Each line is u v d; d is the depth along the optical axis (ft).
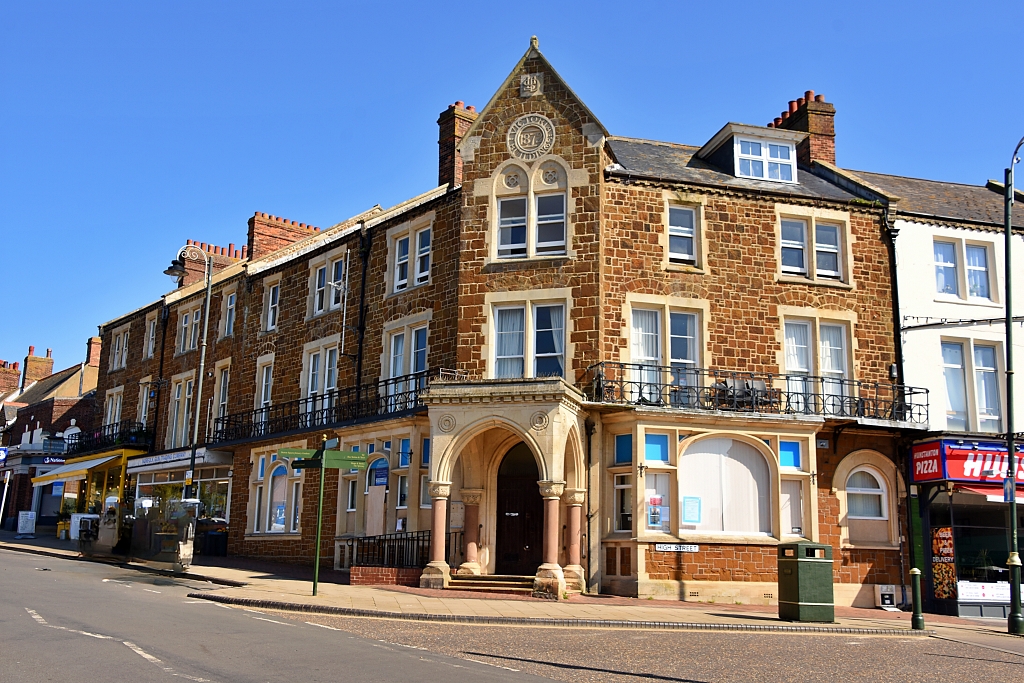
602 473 65.57
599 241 68.13
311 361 88.63
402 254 80.53
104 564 78.18
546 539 58.65
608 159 72.02
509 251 70.49
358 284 83.51
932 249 76.38
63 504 132.05
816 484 67.26
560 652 37.47
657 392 68.18
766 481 66.54
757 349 70.74
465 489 65.82
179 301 115.55
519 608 51.52
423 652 35.55
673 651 38.99
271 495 88.02
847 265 74.18
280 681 28.12
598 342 66.64
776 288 72.18
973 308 75.87
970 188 87.92
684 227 72.28
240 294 102.32
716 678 32.81
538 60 72.59
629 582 62.85
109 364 130.93
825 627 49.11
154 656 31.45
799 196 73.92
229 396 99.66
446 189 77.25
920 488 70.28
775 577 64.59
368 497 74.59
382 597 54.24
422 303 75.66
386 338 78.95
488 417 60.18
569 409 61.31
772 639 44.65
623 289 68.90
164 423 112.27
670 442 65.05
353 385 81.61
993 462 68.08
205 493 98.68
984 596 67.10
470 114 84.48
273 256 101.65
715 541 64.13
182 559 68.18
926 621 59.16
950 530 68.28
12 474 145.69
